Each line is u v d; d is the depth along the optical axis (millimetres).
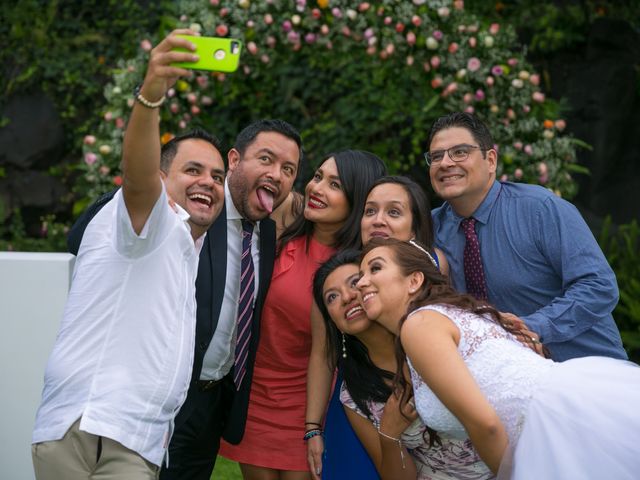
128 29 8500
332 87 7094
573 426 2277
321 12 5324
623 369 2408
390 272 2639
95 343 2510
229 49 2328
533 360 2430
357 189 3443
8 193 8102
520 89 5500
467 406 2207
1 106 8234
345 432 3059
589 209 8625
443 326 2373
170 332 2559
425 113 5922
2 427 3803
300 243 3535
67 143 8312
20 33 8242
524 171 5555
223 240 3355
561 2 9094
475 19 5387
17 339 3805
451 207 3594
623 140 8734
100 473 2461
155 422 2531
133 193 2412
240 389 3361
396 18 5285
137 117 2326
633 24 9094
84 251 2615
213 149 3006
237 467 4840
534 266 3420
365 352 2996
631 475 2209
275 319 3480
